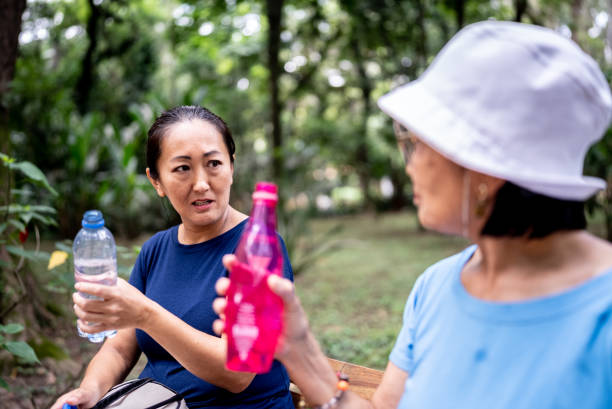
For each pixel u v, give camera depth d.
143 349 1.85
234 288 1.12
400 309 5.79
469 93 0.95
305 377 1.17
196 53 16.64
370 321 5.43
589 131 0.93
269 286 1.06
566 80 0.90
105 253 1.50
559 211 0.96
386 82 16.00
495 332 1.00
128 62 13.15
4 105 3.83
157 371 1.81
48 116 8.42
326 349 4.46
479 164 0.92
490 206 1.00
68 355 3.77
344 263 8.88
